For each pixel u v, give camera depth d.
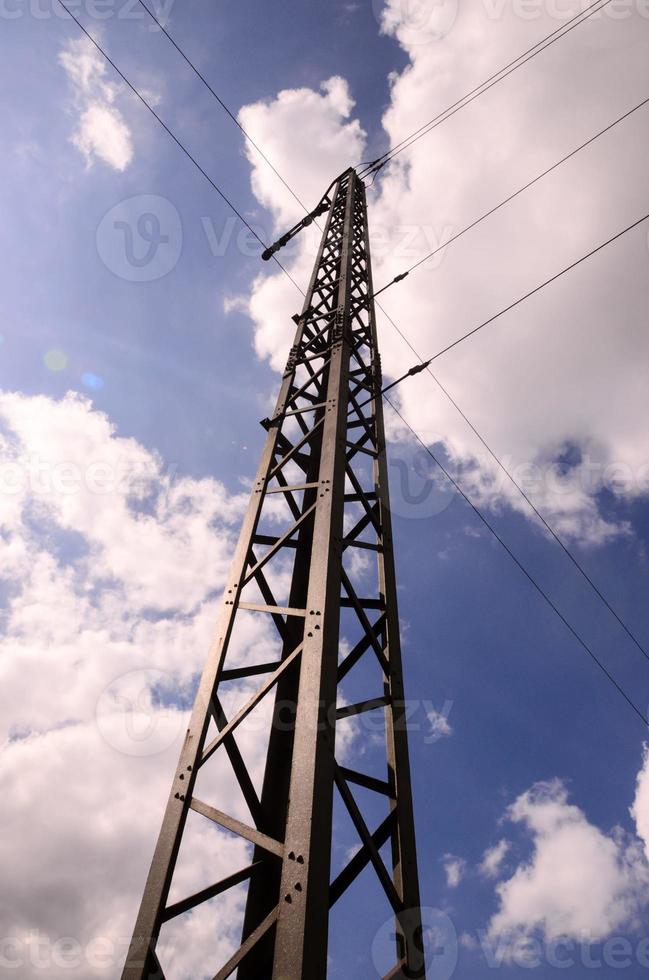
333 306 9.36
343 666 4.54
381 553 5.77
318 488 5.39
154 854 3.53
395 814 3.88
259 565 5.25
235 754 4.07
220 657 4.57
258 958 3.33
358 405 7.61
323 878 2.95
